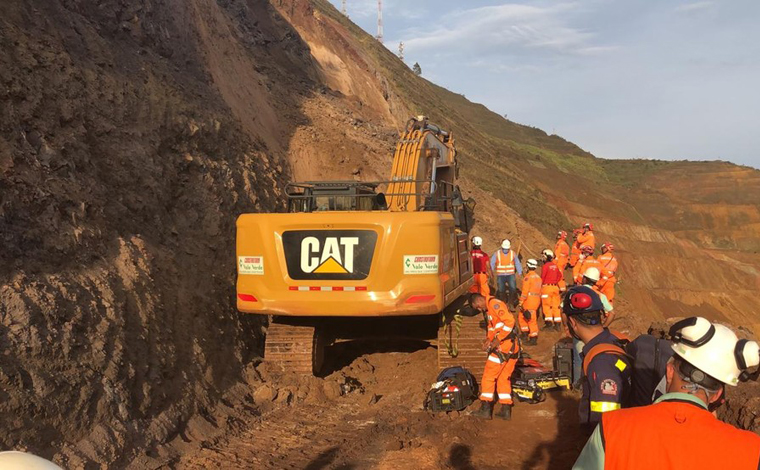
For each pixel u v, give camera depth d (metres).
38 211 6.91
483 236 23.75
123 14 13.30
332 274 8.02
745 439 1.96
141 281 7.61
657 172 116.69
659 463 1.99
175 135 10.96
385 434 6.86
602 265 14.07
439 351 8.73
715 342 2.19
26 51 8.44
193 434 6.61
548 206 51.47
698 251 78.62
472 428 6.95
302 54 27.78
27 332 5.61
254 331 9.72
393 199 11.80
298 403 8.08
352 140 20.17
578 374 6.62
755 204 103.88
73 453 5.23
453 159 15.34
